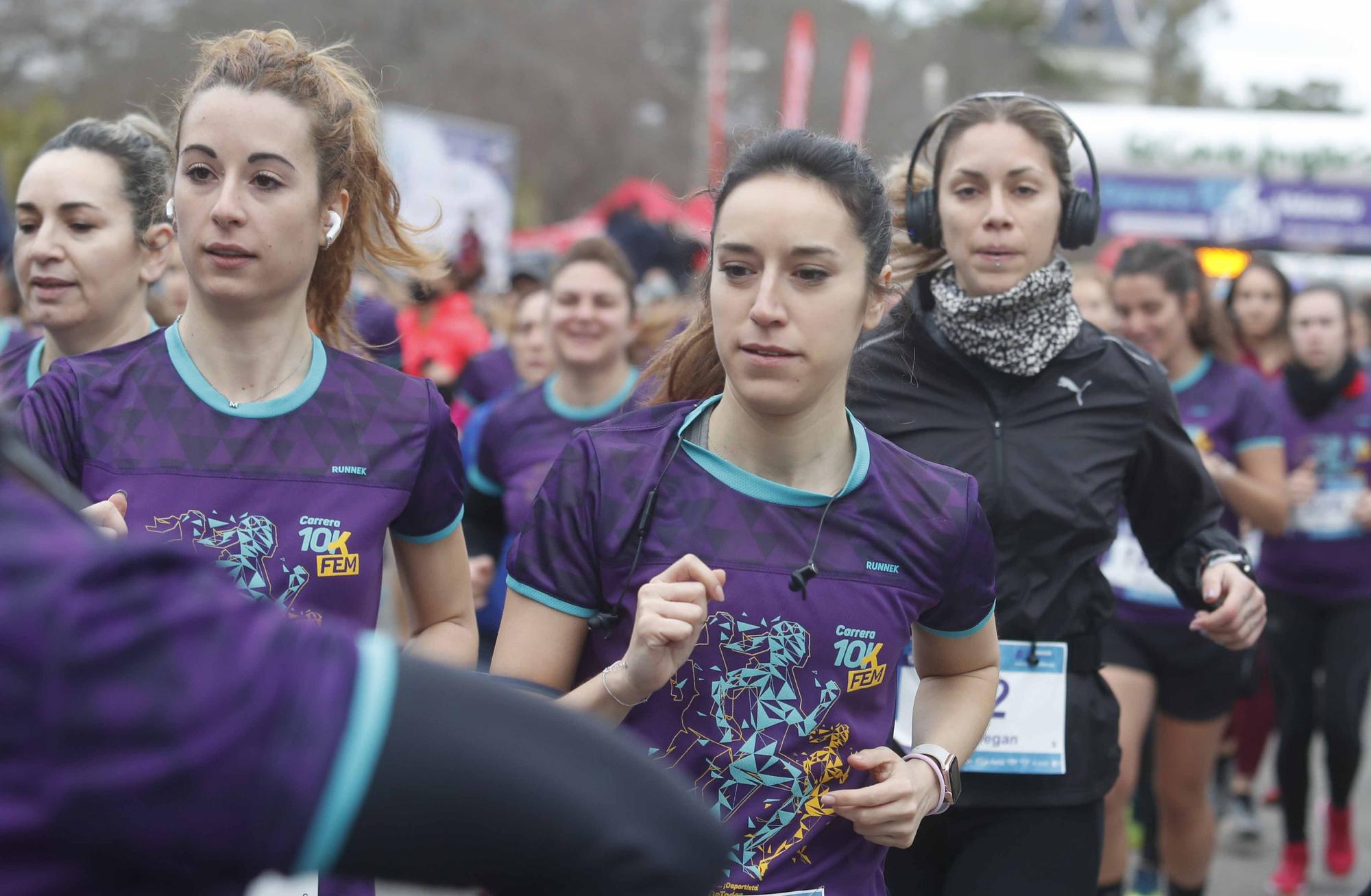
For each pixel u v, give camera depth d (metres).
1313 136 16.73
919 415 2.96
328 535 2.20
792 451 2.11
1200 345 4.93
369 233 2.58
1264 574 5.58
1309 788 5.35
